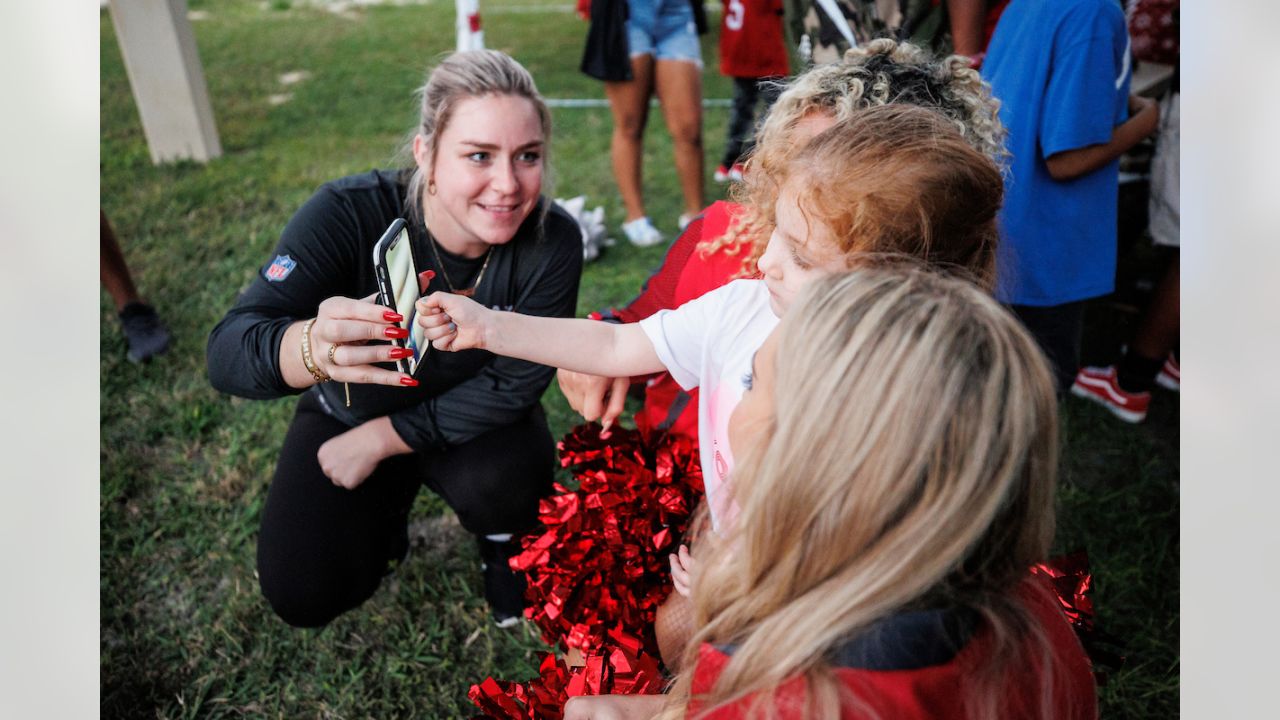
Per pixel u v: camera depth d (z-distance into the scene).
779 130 1.30
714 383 1.34
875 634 0.82
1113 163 2.06
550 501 1.58
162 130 4.51
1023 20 1.93
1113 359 3.05
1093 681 1.02
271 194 4.20
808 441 0.83
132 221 3.89
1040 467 0.86
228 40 7.32
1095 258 2.08
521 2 9.23
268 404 2.83
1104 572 2.26
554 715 1.27
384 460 1.88
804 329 0.86
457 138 1.54
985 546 0.88
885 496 0.81
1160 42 2.50
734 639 0.94
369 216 1.71
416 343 1.43
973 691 0.83
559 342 1.41
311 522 1.78
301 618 1.82
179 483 2.51
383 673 2.00
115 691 1.95
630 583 1.47
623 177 3.76
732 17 4.05
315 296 1.69
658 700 1.21
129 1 4.23
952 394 0.80
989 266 1.18
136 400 2.81
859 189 1.04
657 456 1.60
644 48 3.51
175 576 2.23
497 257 1.75
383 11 8.59
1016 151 1.95
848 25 2.11
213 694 1.96
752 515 0.89
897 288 0.85
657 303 1.81
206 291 3.39
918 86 1.29
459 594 2.20
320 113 5.43
